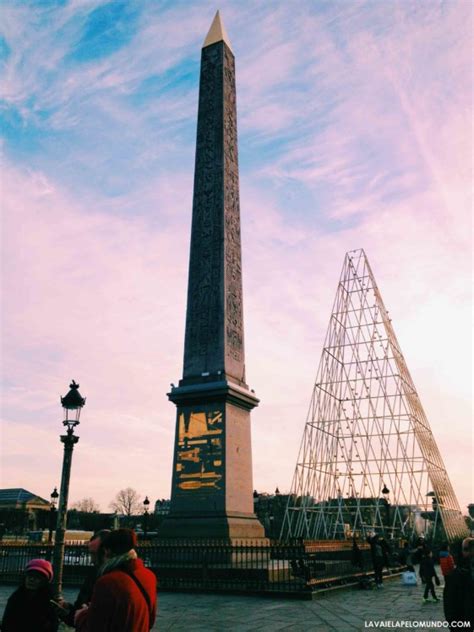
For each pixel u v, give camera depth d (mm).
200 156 29609
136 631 4223
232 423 24234
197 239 27984
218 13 33906
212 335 25672
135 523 106438
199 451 23844
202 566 20438
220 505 22562
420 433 76375
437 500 68125
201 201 28641
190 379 25266
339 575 23516
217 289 26422
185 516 22906
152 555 21703
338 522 73750
